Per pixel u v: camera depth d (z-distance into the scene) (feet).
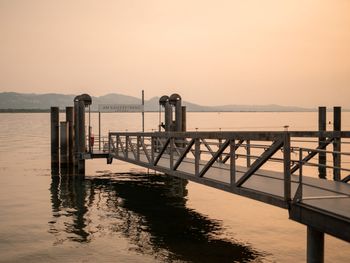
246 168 41.19
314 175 74.64
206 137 34.73
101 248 36.35
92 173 80.74
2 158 111.96
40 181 71.51
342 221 20.11
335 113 68.54
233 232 40.37
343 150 128.98
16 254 35.17
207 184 34.58
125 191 61.98
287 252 34.55
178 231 40.98
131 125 385.29
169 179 72.64
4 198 57.52
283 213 47.67
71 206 52.47
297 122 482.28
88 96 73.87
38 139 206.39
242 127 337.72
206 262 32.50
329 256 33.30
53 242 38.17
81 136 73.41
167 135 43.16
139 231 41.14
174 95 70.54
